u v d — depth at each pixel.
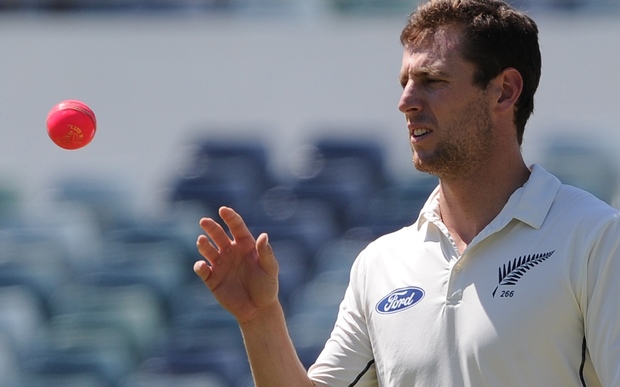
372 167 30.47
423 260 8.40
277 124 31.56
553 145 29.44
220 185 30.28
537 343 7.74
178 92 31.91
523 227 8.09
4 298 28.06
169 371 25.48
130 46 32.03
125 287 28.00
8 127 31.94
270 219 29.64
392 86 31.22
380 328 8.43
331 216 29.62
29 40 32.28
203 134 31.64
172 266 28.58
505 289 7.90
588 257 7.79
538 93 30.03
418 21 8.61
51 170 31.62
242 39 31.77
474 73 8.38
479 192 8.41
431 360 8.05
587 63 29.88
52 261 29.16
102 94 31.98
